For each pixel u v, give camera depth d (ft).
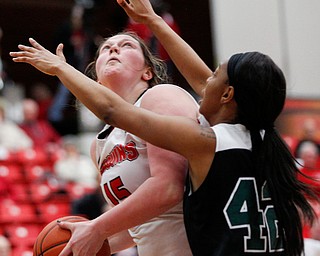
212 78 13.97
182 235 14.58
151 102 14.75
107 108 13.42
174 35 16.53
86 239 14.02
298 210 14.12
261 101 13.48
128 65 15.72
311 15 50.08
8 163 50.16
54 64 14.03
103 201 31.04
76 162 50.52
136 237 15.29
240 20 50.78
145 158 14.87
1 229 43.16
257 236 13.24
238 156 13.39
